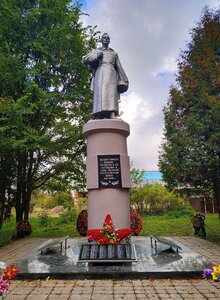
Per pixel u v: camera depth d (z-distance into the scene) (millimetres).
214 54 11133
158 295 4695
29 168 13617
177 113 12664
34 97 12906
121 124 8812
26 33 13109
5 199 14445
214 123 10969
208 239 11531
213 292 4805
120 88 9695
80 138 13383
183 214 24203
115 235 7164
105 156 8609
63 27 12914
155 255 6977
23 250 9578
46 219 19672
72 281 5500
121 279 5570
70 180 14516
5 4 12508
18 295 4785
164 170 13242
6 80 12180
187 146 11617
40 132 13594
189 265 6012
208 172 11570
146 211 28406
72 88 14117
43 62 12859
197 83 11484
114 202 8352
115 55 9641
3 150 11305
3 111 10992
